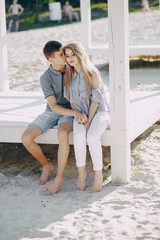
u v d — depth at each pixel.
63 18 21.19
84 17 8.77
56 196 3.72
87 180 4.05
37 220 3.31
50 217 3.33
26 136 3.86
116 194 3.66
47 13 22.59
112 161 3.87
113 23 3.57
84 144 3.71
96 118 3.75
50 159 4.65
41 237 3.05
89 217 3.29
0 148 5.05
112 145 3.83
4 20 6.21
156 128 5.44
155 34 13.68
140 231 3.04
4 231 3.18
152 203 3.45
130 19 17.70
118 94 3.71
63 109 3.80
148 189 3.70
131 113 4.64
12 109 5.05
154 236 2.96
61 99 3.96
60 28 17.69
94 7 22.80
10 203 3.63
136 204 3.45
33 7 23.56
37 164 4.57
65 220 3.27
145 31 14.41
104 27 16.52
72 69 3.72
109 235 3.02
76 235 3.05
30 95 5.92
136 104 5.12
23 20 21.34
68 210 3.43
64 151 3.76
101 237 2.99
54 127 4.03
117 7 3.53
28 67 9.68
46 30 17.25
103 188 3.81
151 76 8.11
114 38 3.61
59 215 3.35
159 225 3.10
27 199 3.70
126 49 3.67
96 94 3.71
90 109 3.75
